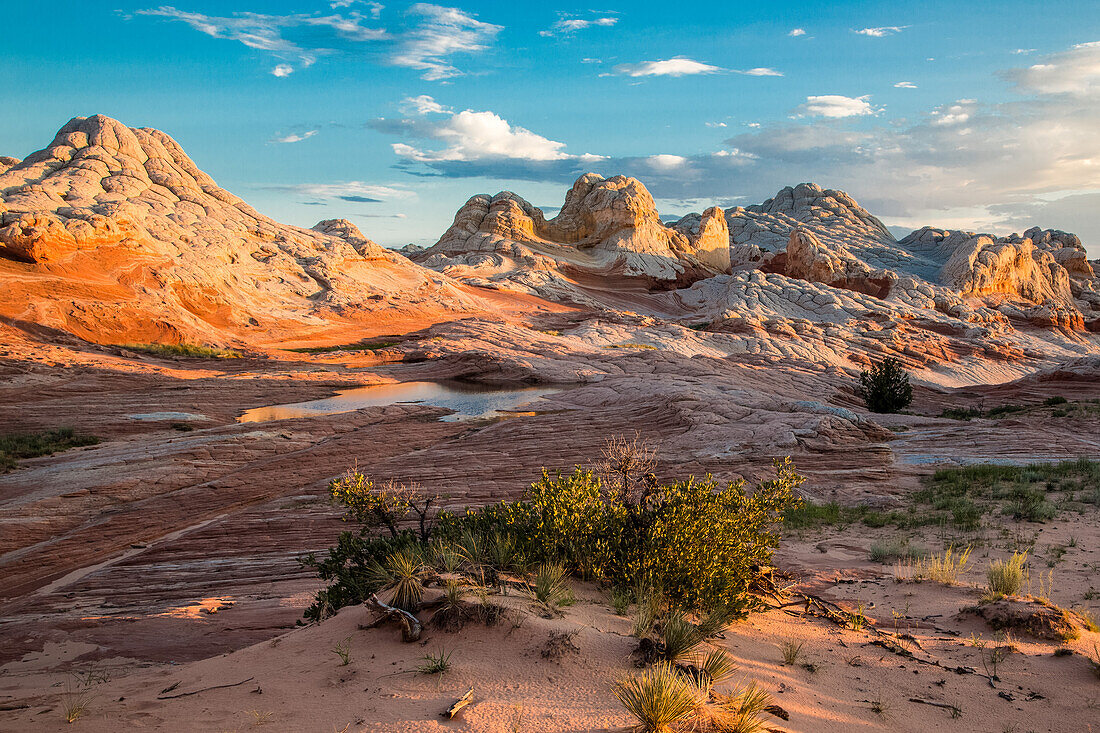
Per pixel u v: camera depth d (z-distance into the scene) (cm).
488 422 3469
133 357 5028
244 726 395
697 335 7425
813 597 825
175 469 2355
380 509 880
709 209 15500
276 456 2669
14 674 795
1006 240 13062
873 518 1450
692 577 700
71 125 8500
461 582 593
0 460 2442
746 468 2077
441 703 411
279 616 991
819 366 5653
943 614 741
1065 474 1700
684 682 425
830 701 481
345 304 7819
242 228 8181
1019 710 481
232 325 6556
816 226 18575
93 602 1282
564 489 830
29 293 5303
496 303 9744
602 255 13625
